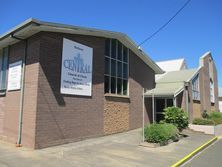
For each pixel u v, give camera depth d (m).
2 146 12.29
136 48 19.22
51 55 12.77
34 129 11.78
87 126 14.58
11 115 13.52
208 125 20.89
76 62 14.14
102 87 15.96
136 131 18.23
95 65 15.52
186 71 26.58
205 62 29.62
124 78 18.58
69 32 13.65
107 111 16.31
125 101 18.31
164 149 12.66
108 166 9.12
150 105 21.75
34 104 12.02
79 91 14.20
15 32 12.51
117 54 17.92
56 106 12.82
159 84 23.58
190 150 12.75
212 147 14.70
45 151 11.27
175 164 9.77
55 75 12.89
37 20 11.62
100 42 16.09
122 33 17.03
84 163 9.38
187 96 22.41
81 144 13.08
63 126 13.08
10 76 14.01
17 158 9.87
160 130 13.66
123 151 11.73
